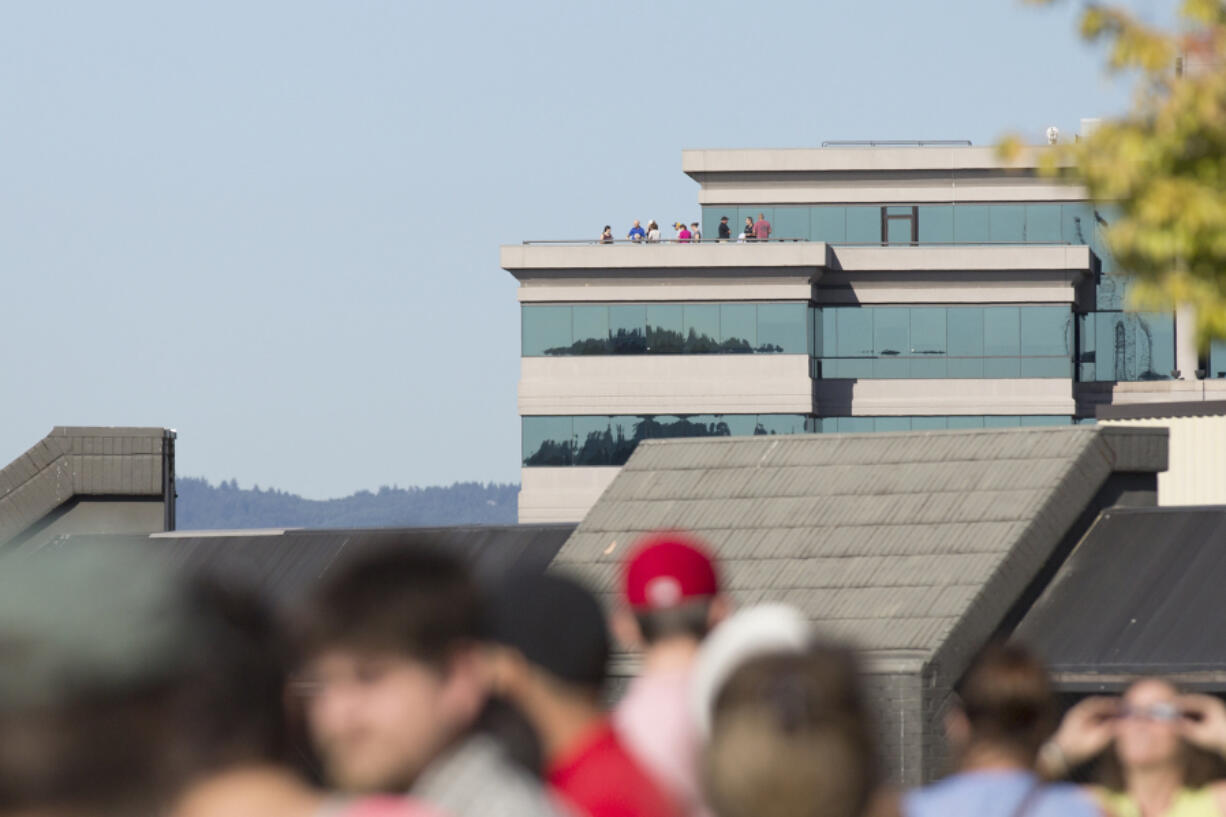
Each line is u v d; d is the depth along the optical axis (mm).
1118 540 79125
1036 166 49312
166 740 8453
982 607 74312
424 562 12469
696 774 19656
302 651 11805
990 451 82875
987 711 19172
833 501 84500
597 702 18766
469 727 12539
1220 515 77812
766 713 10516
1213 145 47281
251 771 9555
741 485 88562
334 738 12211
